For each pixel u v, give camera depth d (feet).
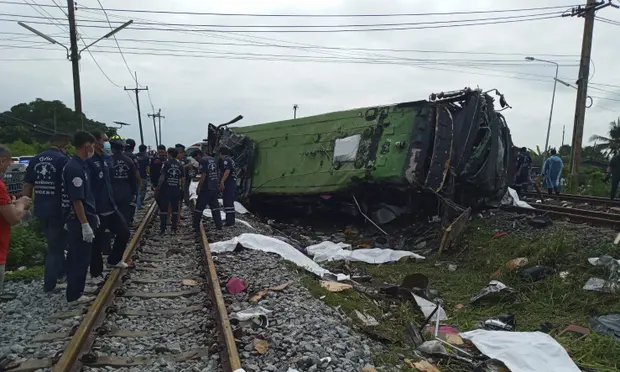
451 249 34.14
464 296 26.27
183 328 17.40
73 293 19.74
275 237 36.55
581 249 27.27
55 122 169.27
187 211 53.11
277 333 16.37
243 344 15.40
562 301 23.38
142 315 18.70
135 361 14.52
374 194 41.73
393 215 40.01
